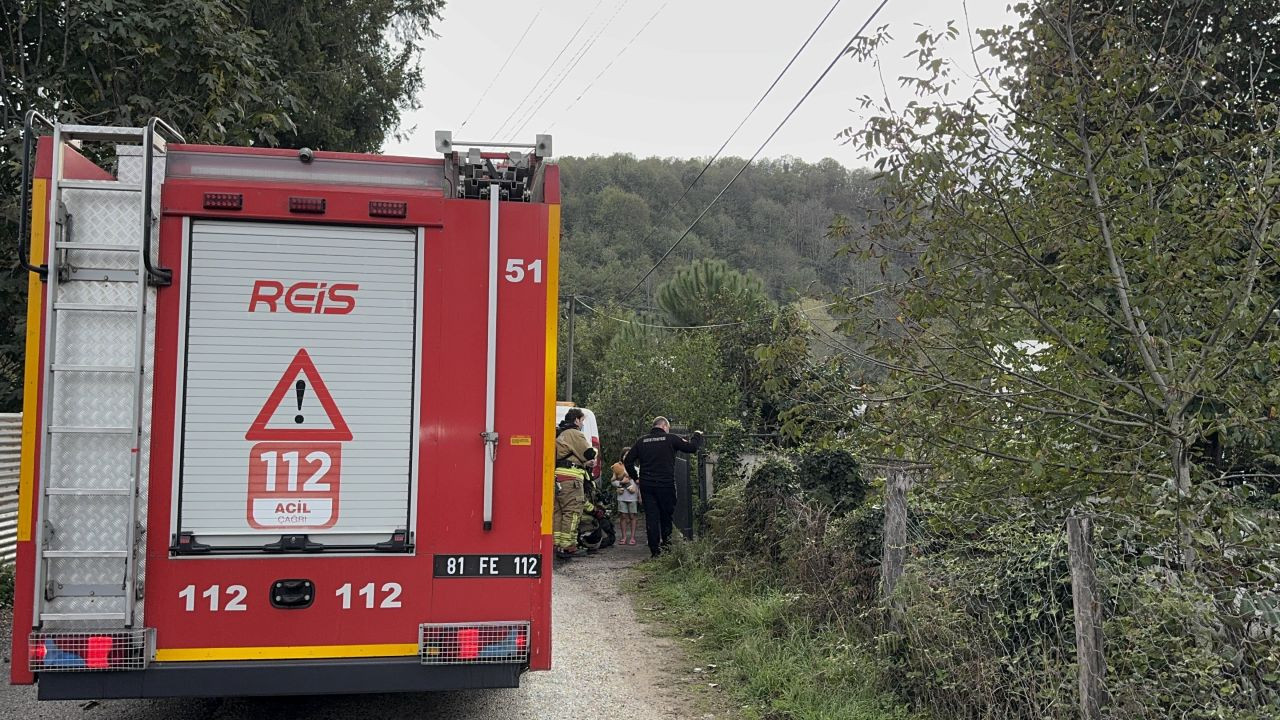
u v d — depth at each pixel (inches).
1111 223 210.2
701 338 812.0
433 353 211.8
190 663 200.1
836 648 277.4
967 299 208.5
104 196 200.8
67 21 426.6
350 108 862.5
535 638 210.7
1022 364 217.6
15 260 424.5
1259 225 194.7
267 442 205.5
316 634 204.5
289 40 727.1
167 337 202.8
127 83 439.2
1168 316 203.9
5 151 410.3
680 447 515.5
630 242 1689.2
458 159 218.5
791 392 238.7
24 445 194.7
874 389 221.9
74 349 197.8
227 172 209.3
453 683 208.2
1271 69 281.3
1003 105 216.7
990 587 230.2
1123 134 213.2
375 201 210.4
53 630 194.1
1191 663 169.8
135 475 195.5
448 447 210.8
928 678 239.0
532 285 215.6
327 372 208.1
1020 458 210.5
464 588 209.6
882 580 264.8
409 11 920.9
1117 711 181.9
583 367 1515.7
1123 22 214.5
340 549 206.2
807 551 334.6
